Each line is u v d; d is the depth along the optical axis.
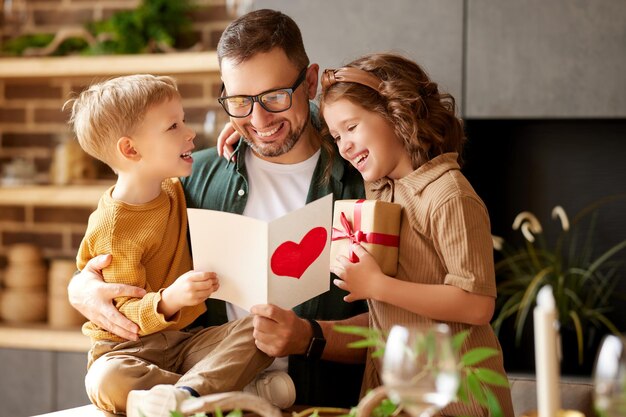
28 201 3.98
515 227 3.39
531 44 3.34
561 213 3.45
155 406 1.73
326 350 2.07
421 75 2.15
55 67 3.96
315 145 2.36
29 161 4.31
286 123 2.18
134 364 1.95
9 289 4.07
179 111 2.13
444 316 1.90
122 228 2.08
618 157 3.60
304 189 2.33
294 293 1.95
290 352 1.99
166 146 2.09
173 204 2.20
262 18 2.16
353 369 2.36
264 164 2.35
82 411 1.99
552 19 3.32
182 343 2.12
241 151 2.35
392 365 1.29
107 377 1.91
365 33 3.45
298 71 2.19
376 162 2.06
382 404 1.45
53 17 4.27
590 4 3.29
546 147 3.66
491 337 2.00
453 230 1.92
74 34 4.06
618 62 3.28
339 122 2.07
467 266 1.89
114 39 4.01
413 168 2.06
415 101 2.05
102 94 2.10
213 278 1.92
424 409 1.29
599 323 3.57
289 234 1.89
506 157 3.69
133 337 2.01
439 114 2.12
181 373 2.09
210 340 2.08
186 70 3.79
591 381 3.24
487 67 3.37
